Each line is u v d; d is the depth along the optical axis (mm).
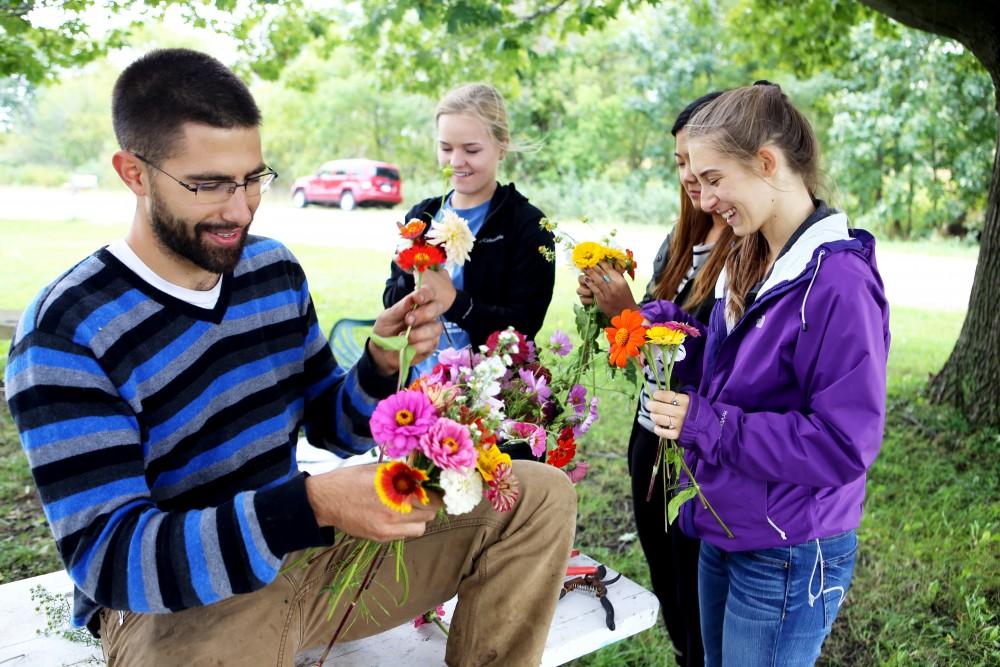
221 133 1405
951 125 16297
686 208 2406
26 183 26906
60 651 1864
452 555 1723
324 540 1371
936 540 3496
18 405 1369
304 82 7641
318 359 1852
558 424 1954
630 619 2094
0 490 3918
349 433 1804
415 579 1720
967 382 4922
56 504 1345
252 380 1638
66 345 1389
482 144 2658
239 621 1515
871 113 16766
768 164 1686
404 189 22938
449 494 1327
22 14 5164
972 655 2764
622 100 21438
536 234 2664
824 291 1610
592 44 22797
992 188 4863
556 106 22266
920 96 16484
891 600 3076
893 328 8102
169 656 1468
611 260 2039
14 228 14172
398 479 1342
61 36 5621
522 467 1734
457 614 1752
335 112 25234
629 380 1917
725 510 1767
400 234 1733
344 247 13102
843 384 1579
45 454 1347
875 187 17359
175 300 1523
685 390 2002
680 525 1946
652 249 12742
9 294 8695
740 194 1709
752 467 1645
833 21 6902
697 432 1674
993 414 4773
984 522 3676
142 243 1514
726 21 7758
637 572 3248
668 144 20953
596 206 19484
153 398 1500
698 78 20172
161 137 1387
